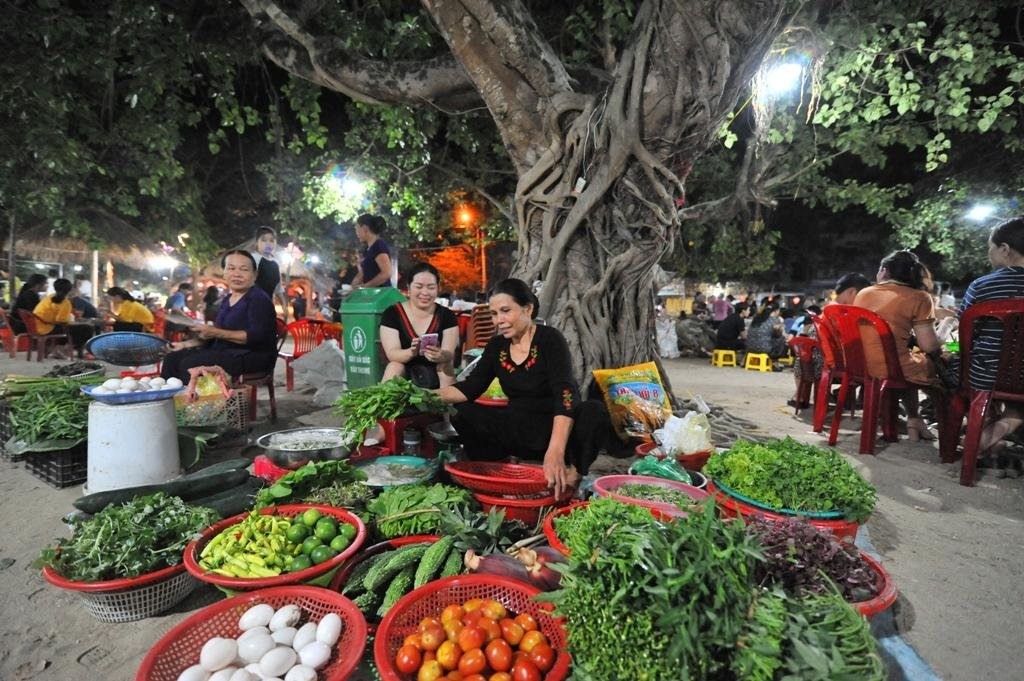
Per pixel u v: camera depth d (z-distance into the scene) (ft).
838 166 58.18
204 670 5.90
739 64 15.66
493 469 10.53
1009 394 12.55
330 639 6.29
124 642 7.18
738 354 42.04
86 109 32.71
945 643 7.12
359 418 10.26
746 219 47.91
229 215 59.57
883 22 24.50
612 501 6.70
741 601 5.35
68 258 51.26
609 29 20.33
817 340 20.44
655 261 17.08
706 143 16.63
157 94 29.50
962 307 14.29
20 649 7.01
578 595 5.51
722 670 5.30
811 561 6.67
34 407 12.59
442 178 45.65
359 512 8.71
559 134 17.22
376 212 42.52
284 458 10.20
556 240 17.07
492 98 17.44
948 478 13.46
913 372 15.01
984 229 42.96
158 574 7.43
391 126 31.35
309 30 22.56
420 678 5.83
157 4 23.93
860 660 5.21
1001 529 10.60
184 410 13.75
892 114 35.24
